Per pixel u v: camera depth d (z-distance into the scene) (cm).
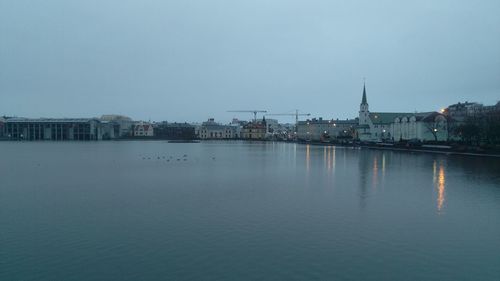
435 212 3634
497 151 10056
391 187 5088
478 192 4688
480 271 2272
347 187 5103
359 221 3300
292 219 3362
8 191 4825
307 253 2541
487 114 12925
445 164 8094
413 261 2414
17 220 3356
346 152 13025
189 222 3272
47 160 9606
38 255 2520
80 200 4225
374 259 2444
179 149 15350
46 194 4603
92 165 8281
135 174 6619
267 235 2908
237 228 3086
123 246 2675
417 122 16788
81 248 2641
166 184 5409
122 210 3719
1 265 2366
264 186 5209
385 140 19238
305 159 9981
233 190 4869
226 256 2489
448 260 2431
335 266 2338
